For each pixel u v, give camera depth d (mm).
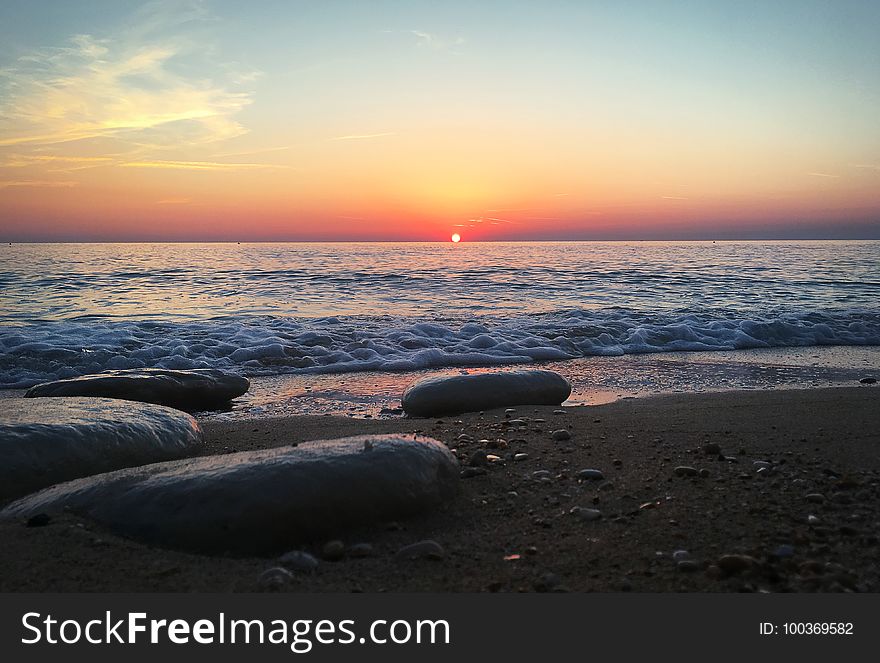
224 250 39969
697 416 5160
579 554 2615
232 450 4512
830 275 20422
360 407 6203
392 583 2432
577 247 52438
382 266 23688
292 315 12164
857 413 5098
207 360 8273
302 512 2783
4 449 3488
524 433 4680
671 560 2506
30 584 2383
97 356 8133
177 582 2432
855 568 2369
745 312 12398
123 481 3053
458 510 3133
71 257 28453
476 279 19000
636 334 10031
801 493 3207
